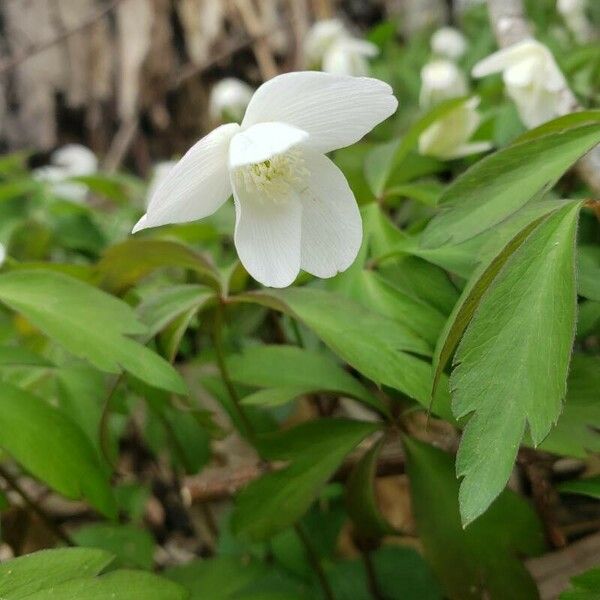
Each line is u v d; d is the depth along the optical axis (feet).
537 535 0.46
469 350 0.37
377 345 0.45
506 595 0.46
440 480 0.47
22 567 0.37
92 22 1.45
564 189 0.69
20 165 1.25
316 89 0.39
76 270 0.56
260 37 1.49
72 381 0.58
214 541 0.69
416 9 1.51
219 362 0.53
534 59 0.66
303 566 0.58
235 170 0.41
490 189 0.41
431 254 0.51
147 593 0.38
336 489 0.62
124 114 1.59
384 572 0.57
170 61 1.59
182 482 0.68
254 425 0.60
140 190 1.00
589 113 0.43
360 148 0.80
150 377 0.43
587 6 1.16
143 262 0.54
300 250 0.42
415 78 1.18
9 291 0.46
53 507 0.75
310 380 0.51
